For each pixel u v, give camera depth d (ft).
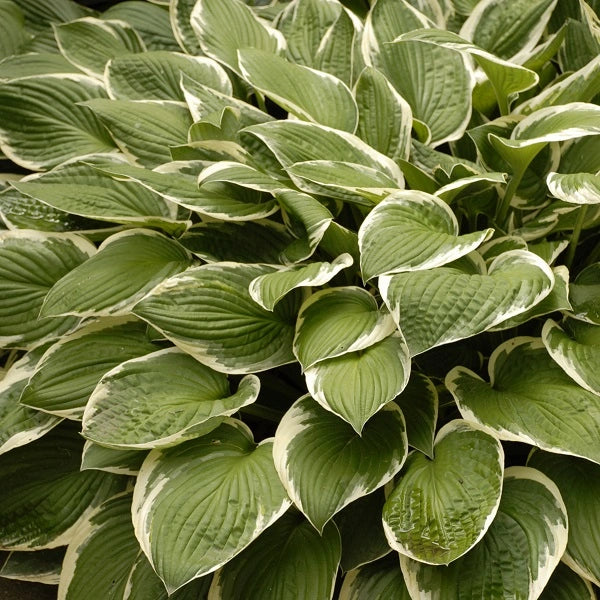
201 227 3.95
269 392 4.12
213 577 3.57
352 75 4.58
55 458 3.86
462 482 3.34
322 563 3.44
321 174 3.79
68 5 5.28
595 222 3.99
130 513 3.72
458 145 4.43
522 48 4.65
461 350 3.94
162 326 3.53
